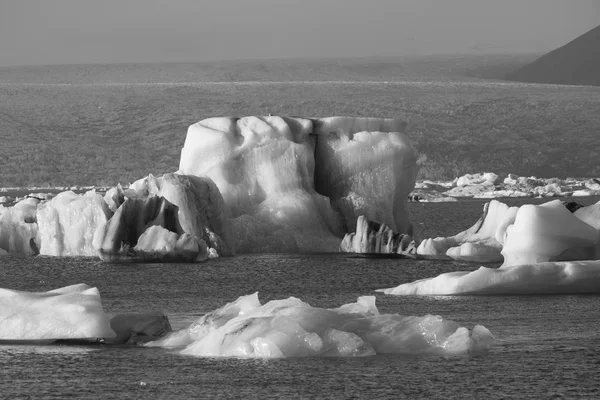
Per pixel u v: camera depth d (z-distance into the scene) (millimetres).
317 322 56438
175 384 50406
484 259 112875
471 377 51344
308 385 49812
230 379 50938
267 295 88438
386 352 55531
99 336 58781
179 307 80688
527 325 66312
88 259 114938
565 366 53750
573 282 81000
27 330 58938
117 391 49594
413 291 83375
